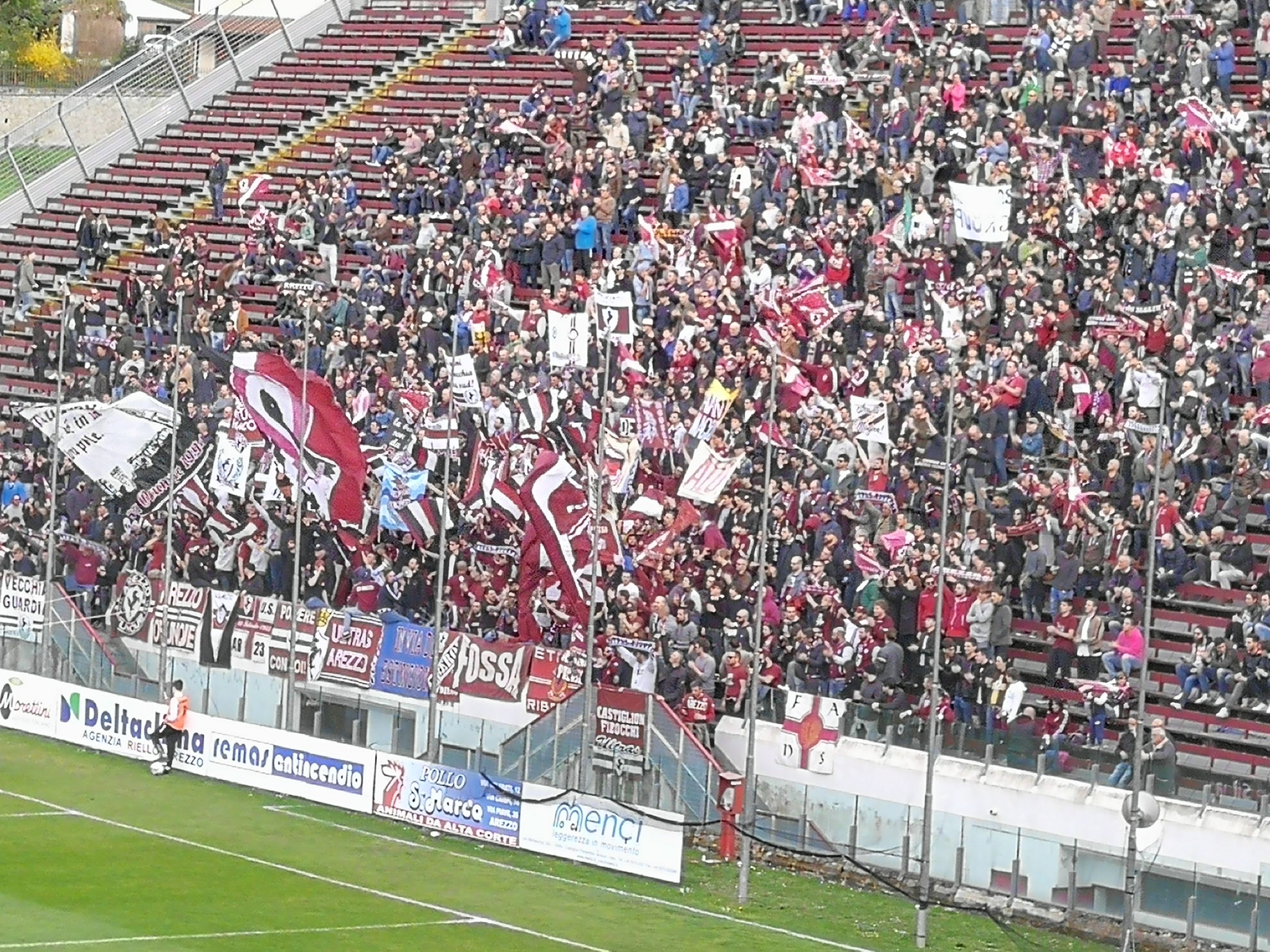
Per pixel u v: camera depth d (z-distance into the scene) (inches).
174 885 1615.4
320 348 2431.1
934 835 1680.6
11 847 1707.7
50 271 3080.7
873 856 1708.9
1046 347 2028.8
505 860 1734.7
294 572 1978.3
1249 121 2202.3
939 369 2022.6
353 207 2709.2
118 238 3078.2
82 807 1855.3
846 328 2155.5
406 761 1841.8
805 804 1750.7
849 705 1786.4
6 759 2032.5
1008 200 2038.6
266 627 2087.8
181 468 2142.0
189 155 3164.4
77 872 1640.0
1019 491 1888.5
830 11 2753.4
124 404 2185.0
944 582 1768.0
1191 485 1882.4
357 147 3046.3
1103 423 1951.3
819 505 1924.2
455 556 2096.5
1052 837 1615.4
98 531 2308.1
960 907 1561.3
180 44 3321.9
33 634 2193.7
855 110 2578.7
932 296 2089.1
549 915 1567.4
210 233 2972.4
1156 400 1898.4
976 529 1855.3
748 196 2367.1
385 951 1457.9
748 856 1625.2
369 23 3297.2
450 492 2121.1
